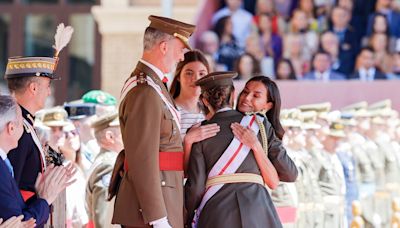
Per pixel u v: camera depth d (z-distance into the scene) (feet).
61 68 96.27
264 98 41.60
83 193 48.39
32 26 97.55
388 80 72.28
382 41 82.23
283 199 51.55
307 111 60.85
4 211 33.88
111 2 90.89
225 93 40.40
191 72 45.37
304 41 82.48
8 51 97.19
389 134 68.95
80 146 51.65
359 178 65.82
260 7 83.56
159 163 37.88
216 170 39.37
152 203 36.78
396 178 68.03
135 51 91.45
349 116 65.57
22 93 37.63
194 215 39.86
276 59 81.97
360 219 64.39
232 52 81.35
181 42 38.91
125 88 38.34
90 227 46.73
